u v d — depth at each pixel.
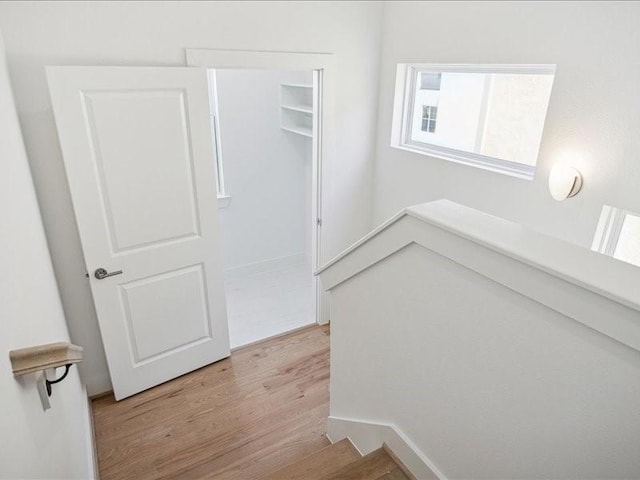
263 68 2.69
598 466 0.88
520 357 1.01
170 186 2.54
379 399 1.67
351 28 2.94
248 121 4.16
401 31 2.93
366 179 3.46
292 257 4.96
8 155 1.53
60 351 1.05
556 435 0.96
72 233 2.40
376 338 1.60
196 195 2.65
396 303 1.44
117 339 2.62
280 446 2.42
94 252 2.38
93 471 2.12
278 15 2.63
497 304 1.04
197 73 2.43
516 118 2.47
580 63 1.97
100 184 2.31
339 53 2.95
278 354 3.27
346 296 1.73
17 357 0.99
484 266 1.04
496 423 1.13
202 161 2.60
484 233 1.04
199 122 2.52
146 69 2.27
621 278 0.82
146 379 2.83
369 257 1.49
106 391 2.81
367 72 3.14
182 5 2.33
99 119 2.21
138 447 2.40
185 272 2.78
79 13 2.11
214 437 2.48
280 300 4.19
